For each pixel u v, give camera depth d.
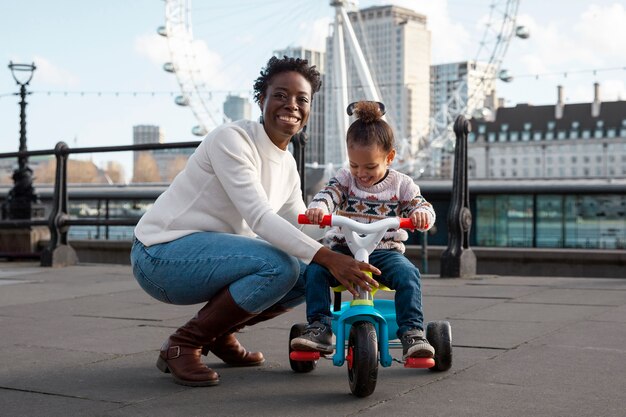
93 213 26.86
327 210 2.79
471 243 21.73
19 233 9.58
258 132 2.85
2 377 2.86
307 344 2.62
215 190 2.82
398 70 99.94
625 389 2.61
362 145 2.73
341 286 2.77
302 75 2.88
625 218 20.45
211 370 2.76
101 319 4.30
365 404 2.45
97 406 2.45
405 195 2.86
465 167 6.67
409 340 2.60
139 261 2.87
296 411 2.38
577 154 110.69
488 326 3.93
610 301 4.86
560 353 3.23
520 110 114.88
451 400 2.48
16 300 5.13
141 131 117.00
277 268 2.67
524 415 2.30
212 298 2.79
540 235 21.23
